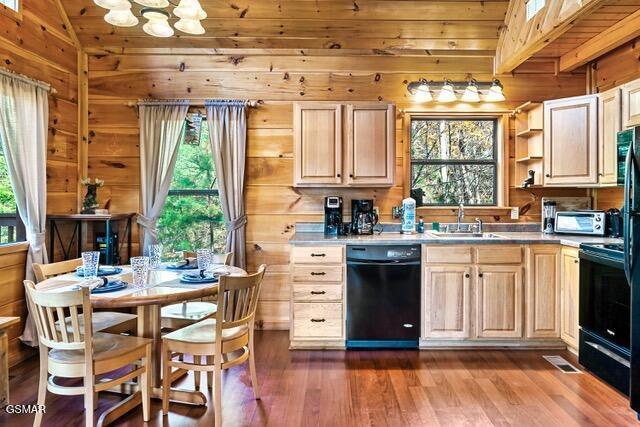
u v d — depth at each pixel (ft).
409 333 10.82
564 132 11.45
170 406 7.90
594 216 11.31
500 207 12.78
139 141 12.73
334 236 11.61
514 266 10.76
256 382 8.17
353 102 11.76
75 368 6.73
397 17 11.83
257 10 11.64
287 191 12.81
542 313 10.78
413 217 12.32
